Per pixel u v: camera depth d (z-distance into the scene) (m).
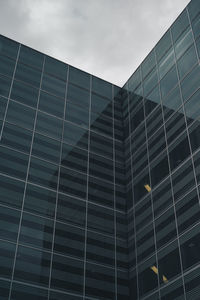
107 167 51.38
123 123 58.25
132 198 47.94
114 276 41.41
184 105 45.88
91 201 46.59
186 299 33.59
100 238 43.81
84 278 39.78
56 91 55.28
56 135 50.44
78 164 49.31
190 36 50.16
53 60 58.91
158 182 44.50
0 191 41.84
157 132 48.97
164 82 51.84
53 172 46.56
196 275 33.72
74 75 59.25
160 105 50.69
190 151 41.59
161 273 37.75
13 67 54.09
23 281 36.72
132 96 58.66
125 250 44.12
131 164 51.56
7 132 47.00
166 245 38.84
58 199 44.50
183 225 37.88
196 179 38.97
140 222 44.38
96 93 59.28
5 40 56.56
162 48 55.47
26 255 38.50
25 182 43.84
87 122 54.72
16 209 41.28
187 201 38.84
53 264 39.22
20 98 51.22
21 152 46.16
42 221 41.75
